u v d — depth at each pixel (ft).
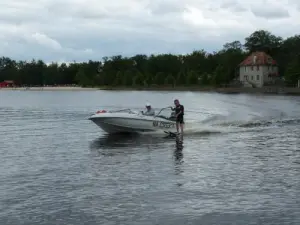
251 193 38.88
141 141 72.64
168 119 84.84
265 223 31.55
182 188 40.68
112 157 56.75
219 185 41.65
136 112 84.99
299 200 36.76
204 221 32.09
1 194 38.81
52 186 41.52
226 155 57.88
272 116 122.72
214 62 565.12
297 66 379.76
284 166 50.24
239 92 390.01
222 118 115.03
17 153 60.54
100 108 181.98
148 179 44.09
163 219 32.55
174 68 589.73
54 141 73.36
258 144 67.97
